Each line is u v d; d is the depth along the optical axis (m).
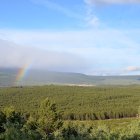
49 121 46.84
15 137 20.92
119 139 30.67
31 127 44.19
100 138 30.09
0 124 42.53
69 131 41.00
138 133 33.91
